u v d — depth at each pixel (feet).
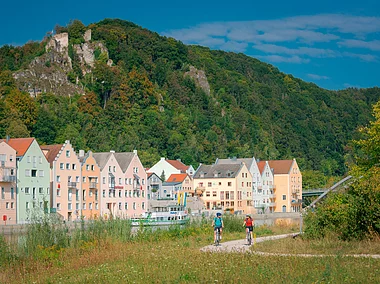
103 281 106.93
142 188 461.37
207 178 549.54
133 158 454.40
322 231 161.79
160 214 403.34
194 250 142.51
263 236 195.00
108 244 159.33
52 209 362.53
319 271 104.83
